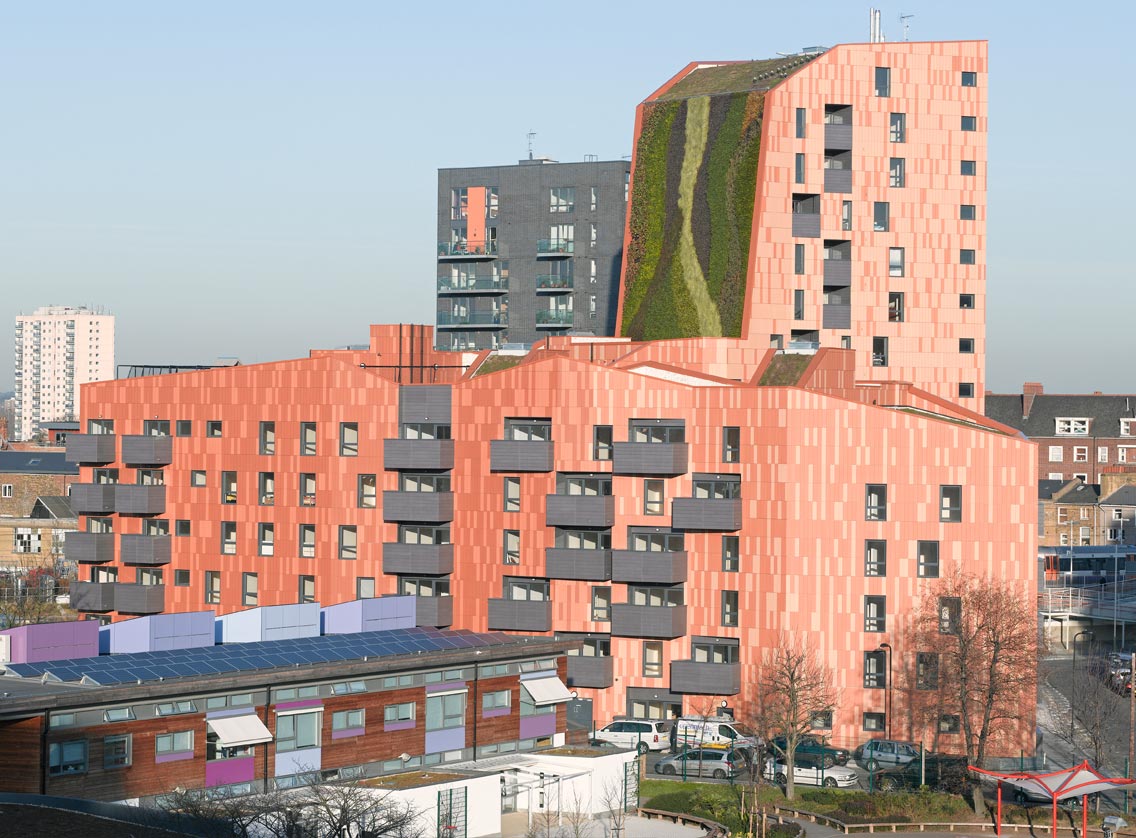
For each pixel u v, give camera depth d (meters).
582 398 108.06
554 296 177.88
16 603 134.88
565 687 91.44
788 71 137.88
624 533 107.00
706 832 81.50
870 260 136.00
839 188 135.12
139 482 123.19
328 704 79.31
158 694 72.44
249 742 74.81
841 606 103.25
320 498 115.31
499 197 180.12
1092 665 133.38
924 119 137.12
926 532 103.06
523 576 109.56
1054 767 100.62
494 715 87.62
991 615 99.69
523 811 81.88
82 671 73.81
